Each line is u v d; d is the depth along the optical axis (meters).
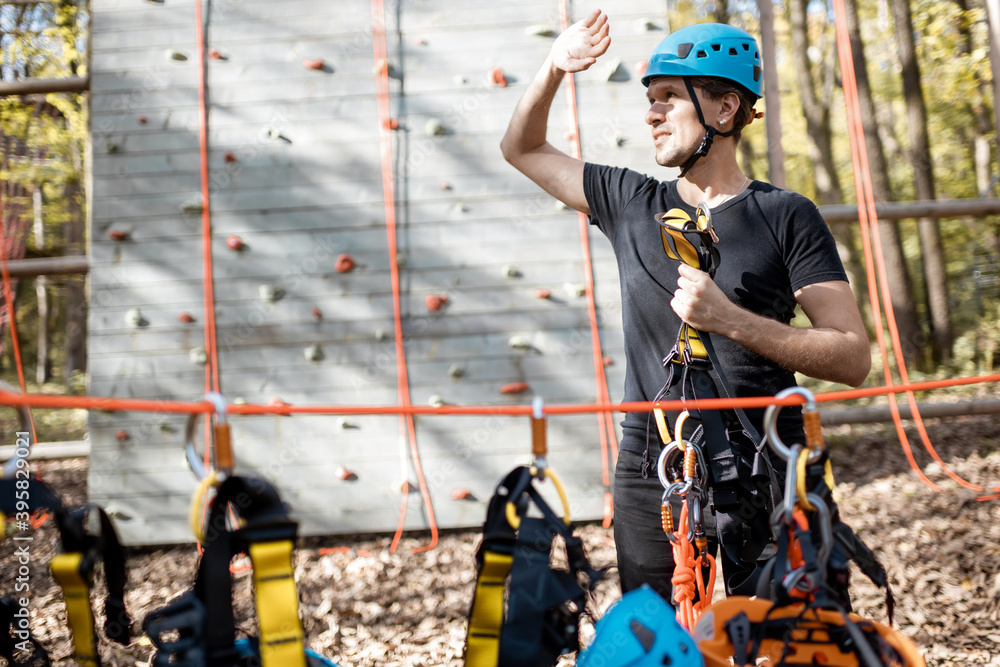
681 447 1.54
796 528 1.18
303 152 4.87
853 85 4.92
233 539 1.15
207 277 4.73
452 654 3.07
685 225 1.56
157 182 4.86
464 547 4.46
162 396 4.76
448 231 4.83
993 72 5.30
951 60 11.93
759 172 18.67
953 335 11.27
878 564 1.25
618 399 4.72
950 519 4.38
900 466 5.68
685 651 1.12
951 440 6.29
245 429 4.74
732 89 1.71
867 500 4.93
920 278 15.79
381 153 4.86
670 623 1.15
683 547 1.49
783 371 1.67
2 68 9.02
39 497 1.12
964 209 4.91
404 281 4.82
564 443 4.70
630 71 4.80
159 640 1.12
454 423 4.76
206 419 4.74
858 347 1.55
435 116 4.87
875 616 3.28
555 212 4.82
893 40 16.78
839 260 1.67
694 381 1.61
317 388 4.79
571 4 4.86
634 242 1.79
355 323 4.81
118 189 4.86
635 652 1.12
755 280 1.66
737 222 1.69
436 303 4.78
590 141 4.77
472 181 4.84
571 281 4.80
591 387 4.76
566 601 1.23
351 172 4.86
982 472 5.32
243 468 4.71
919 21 12.23
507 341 4.79
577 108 4.79
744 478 1.57
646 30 4.80
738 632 1.15
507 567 1.19
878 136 12.43
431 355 4.80
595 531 4.55
